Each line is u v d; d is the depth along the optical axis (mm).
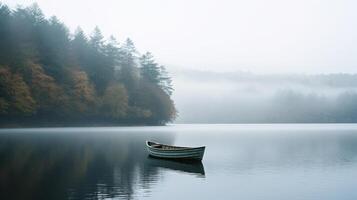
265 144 52594
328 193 21172
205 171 28547
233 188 22312
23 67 81000
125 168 29453
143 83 117688
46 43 91250
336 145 51500
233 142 56500
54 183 22766
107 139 56438
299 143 54656
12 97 76188
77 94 93812
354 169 29609
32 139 52125
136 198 19531
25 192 20266
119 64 114750
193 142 56125
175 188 22141
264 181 24547
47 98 84688
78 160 32875
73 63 97750
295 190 21859
